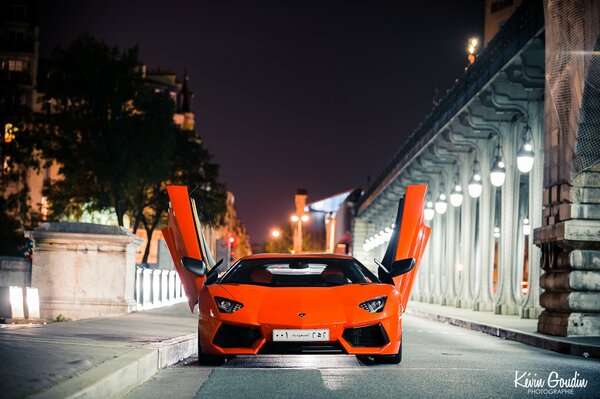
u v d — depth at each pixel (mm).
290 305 8047
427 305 32969
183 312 18016
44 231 18031
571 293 13352
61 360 6273
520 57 19828
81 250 18125
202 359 8469
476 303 26234
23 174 44656
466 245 29719
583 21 13180
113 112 43812
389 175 45781
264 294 8320
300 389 6664
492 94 21578
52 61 43594
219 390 6625
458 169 32656
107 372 5961
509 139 24125
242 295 8289
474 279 29656
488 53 21812
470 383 7125
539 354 11305
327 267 9172
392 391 6566
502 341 14438
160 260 32375
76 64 43250
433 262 37156
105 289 18016
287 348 7891
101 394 5531
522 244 24922
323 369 8156
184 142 52781
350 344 7961
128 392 6488
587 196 13531
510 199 23828
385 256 9562
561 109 13945
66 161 43719
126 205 46844
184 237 9273
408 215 9320
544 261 14414
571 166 13500
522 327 16141
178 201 9344
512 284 23406
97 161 43906
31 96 64000
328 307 8031
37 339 7844
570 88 13609
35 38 64938
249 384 6984
